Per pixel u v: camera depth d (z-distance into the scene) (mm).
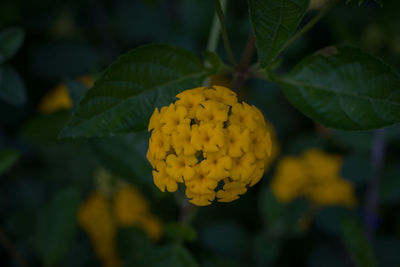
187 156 247
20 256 332
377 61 249
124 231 319
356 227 302
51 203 321
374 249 332
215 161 247
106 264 356
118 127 255
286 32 240
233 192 251
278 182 365
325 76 255
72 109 294
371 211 334
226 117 247
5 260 345
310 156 364
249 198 371
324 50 253
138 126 256
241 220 363
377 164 330
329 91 256
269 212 339
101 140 293
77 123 252
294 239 349
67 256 351
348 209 338
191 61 259
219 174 245
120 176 294
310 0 240
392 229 352
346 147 366
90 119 253
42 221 320
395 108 250
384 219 352
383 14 339
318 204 361
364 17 370
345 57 252
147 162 293
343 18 367
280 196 361
